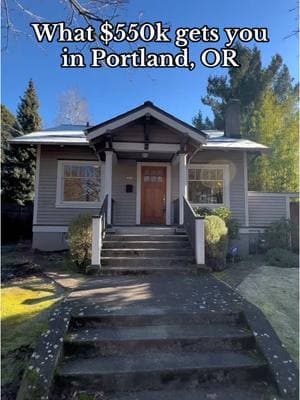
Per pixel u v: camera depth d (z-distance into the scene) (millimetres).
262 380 3768
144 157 12336
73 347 4102
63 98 30969
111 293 5879
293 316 5059
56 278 7234
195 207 11531
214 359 3945
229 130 14688
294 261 9086
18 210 16031
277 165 20328
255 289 6375
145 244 8641
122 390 3590
